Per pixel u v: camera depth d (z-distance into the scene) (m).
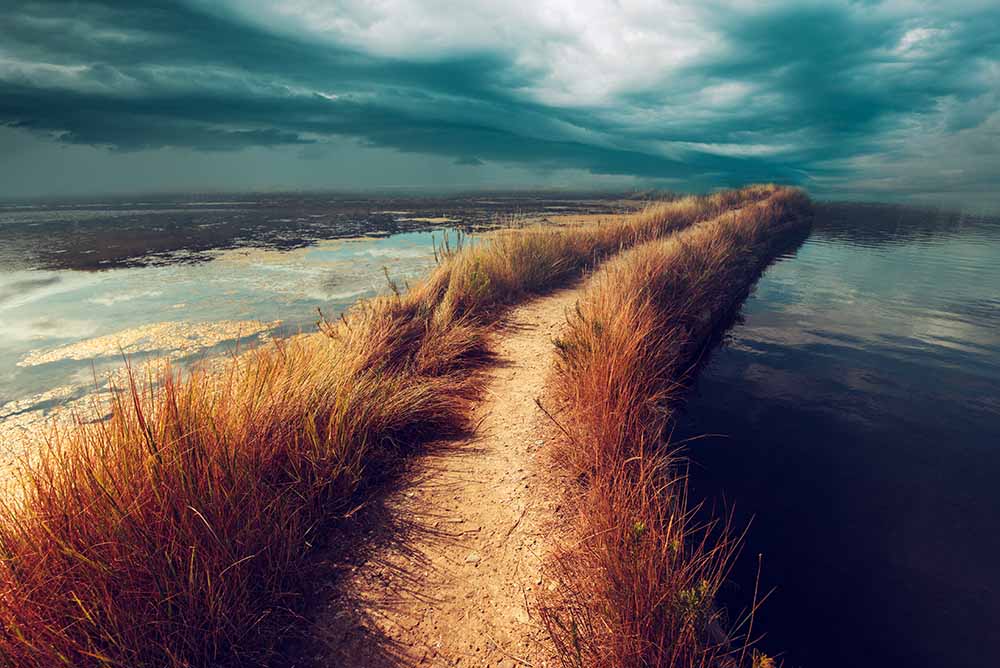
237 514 2.28
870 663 2.29
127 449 2.31
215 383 3.29
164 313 7.48
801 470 3.91
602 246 11.95
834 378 5.84
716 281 8.65
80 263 12.24
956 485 3.72
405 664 2.01
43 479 2.18
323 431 3.22
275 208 34.88
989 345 7.04
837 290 10.57
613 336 4.44
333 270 10.92
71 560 1.94
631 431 3.56
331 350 4.33
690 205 19.47
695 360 6.27
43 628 1.70
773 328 7.86
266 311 7.57
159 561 2.01
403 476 3.29
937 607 2.63
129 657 1.79
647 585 2.09
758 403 5.14
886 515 3.38
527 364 5.28
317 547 2.61
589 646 2.02
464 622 2.21
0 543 1.90
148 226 22.48
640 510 2.58
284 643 2.06
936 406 5.08
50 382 4.96
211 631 1.93
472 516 2.92
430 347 5.12
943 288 10.76
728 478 3.79
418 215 26.50
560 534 2.77
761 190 30.02
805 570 2.87
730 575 2.82
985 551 3.04
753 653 2.10
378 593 2.35
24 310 7.74
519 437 3.80
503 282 8.03
